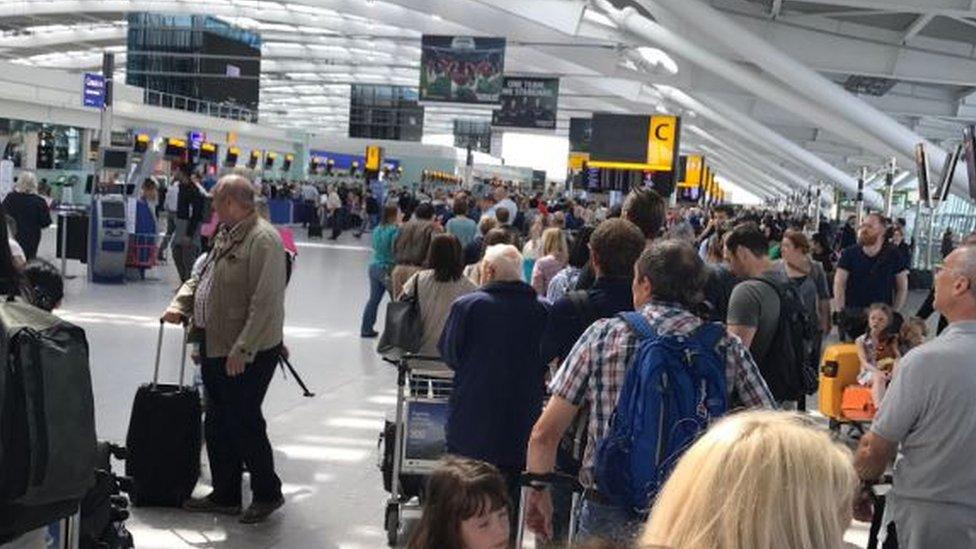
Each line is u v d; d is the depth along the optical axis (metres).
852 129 21.67
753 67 21.69
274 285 5.97
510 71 43.72
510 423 4.93
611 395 3.46
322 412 8.94
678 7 18.05
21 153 39.62
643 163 17.95
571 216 21.56
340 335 13.47
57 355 3.12
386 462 6.06
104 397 8.77
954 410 3.30
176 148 40.91
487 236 8.98
